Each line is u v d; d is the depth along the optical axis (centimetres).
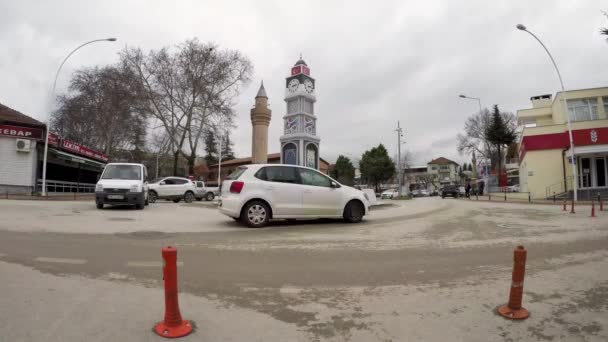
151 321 341
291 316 363
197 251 644
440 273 520
